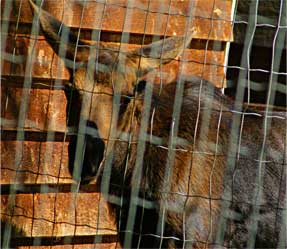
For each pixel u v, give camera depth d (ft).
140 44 60.29
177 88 54.08
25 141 59.06
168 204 54.34
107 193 55.62
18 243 60.03
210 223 51.96
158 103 55.31
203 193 54.03
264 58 68.69
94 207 60.08
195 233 54.13
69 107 53.72
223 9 60.80
